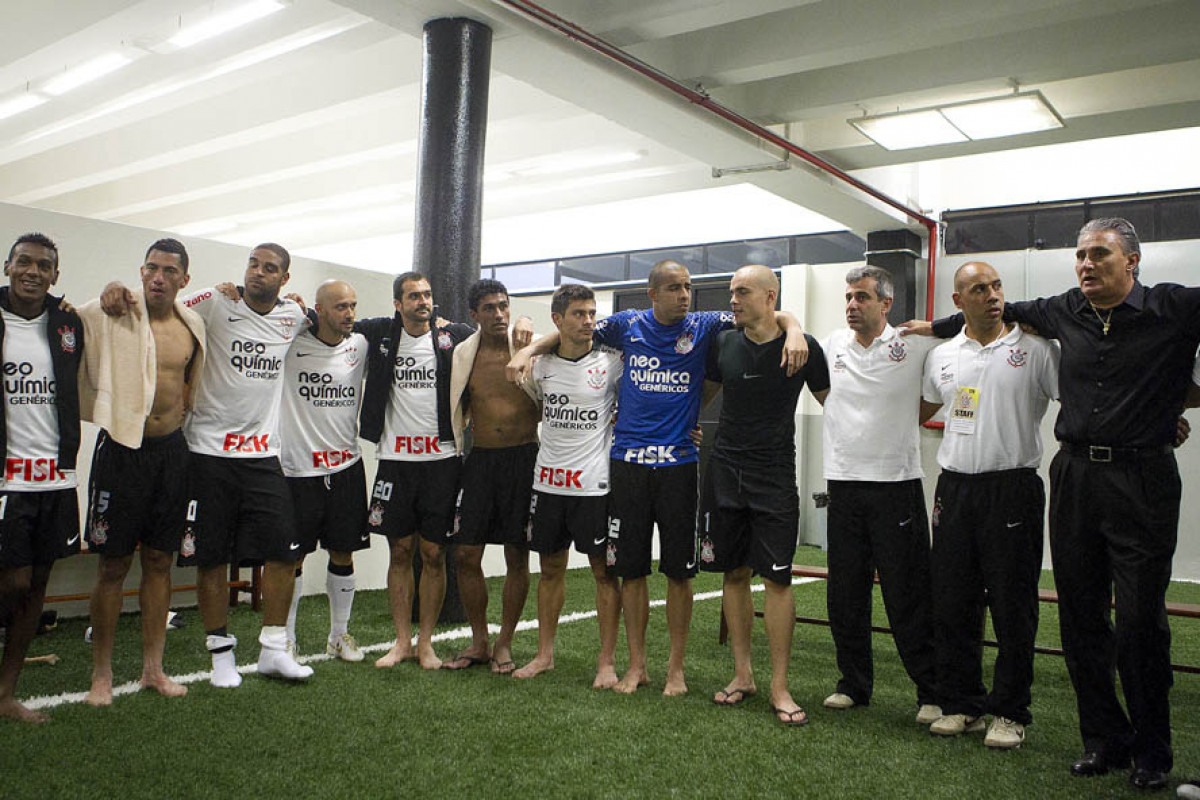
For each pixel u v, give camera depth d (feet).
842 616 11.37
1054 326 9.50
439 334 12.95
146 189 38.55
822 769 9.09
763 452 11.21
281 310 11.66
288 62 24.47
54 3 21.27
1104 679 9.17
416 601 16.44
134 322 10.13
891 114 23.48
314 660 12.92
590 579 22.24
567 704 11.07
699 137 23.07
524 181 34.68
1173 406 8.71
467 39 16.55
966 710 10.37
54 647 13.21
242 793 8.00
